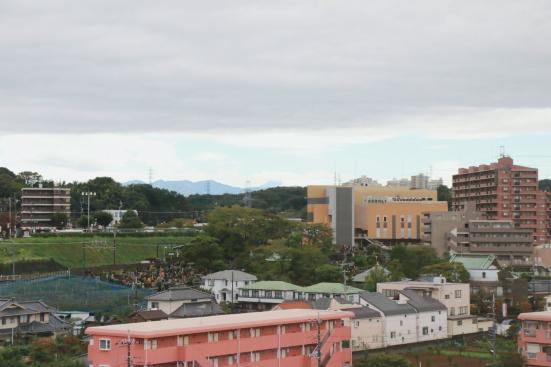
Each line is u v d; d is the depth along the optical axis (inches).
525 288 5644.7
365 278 5826.8
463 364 3885.3
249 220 6983.3
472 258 6279.5
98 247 7003.0
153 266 6461.6
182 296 4616.1
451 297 4987.7
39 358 3565.5
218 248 6461.6
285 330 3218.5
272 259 6230.3
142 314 4335.6
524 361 3757.4
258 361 3093.0
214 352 2915.8
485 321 5000.0
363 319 4343.0
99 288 5260.8
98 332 2810.0
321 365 3270.2
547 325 3713.1
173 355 2792.8
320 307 4426.7
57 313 4463.6
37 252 6501.0
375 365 3479.3
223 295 5531.5
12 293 4921.3
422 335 4640.8
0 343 3890.3
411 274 6353.3
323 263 6210.6
